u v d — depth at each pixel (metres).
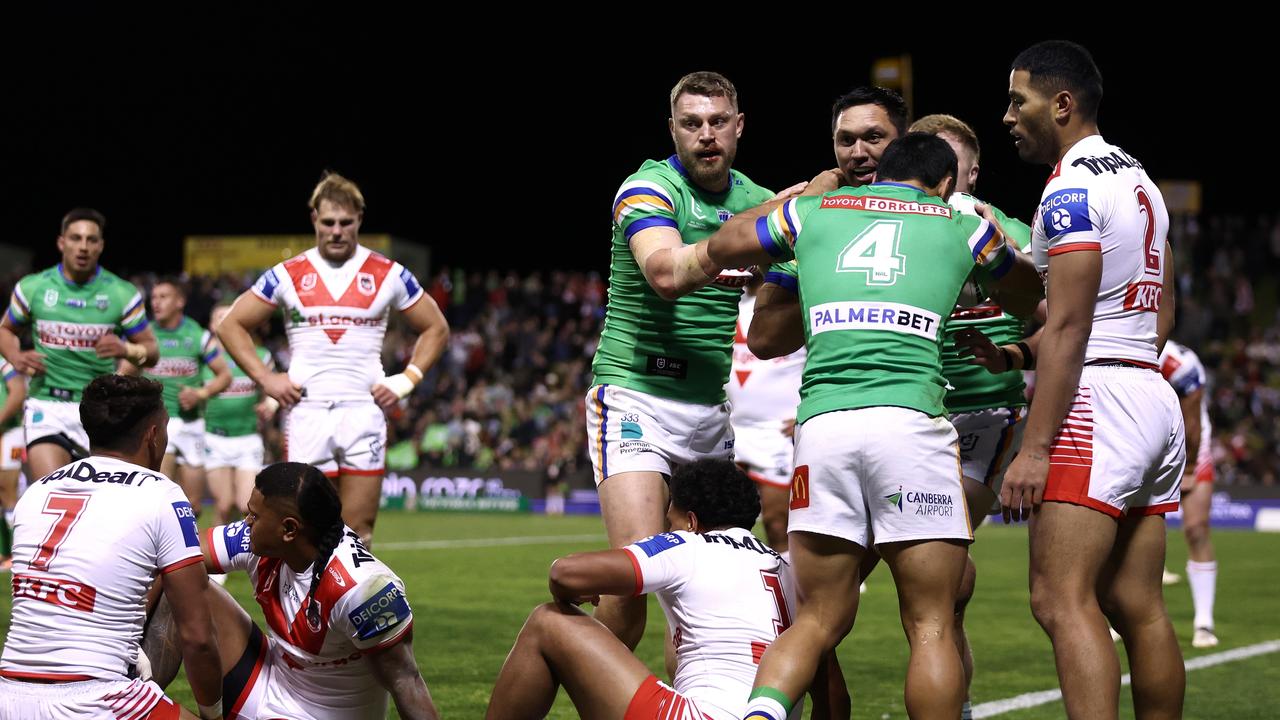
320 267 9.34
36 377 10.68
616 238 6.30
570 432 29.48
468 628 10.10
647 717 4.87
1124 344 5.31
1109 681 5.05
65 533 4.83
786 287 5.82
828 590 5.02
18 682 4.74
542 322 38.44
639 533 6.09
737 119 6.22
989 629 10.62
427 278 39.78
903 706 7.44
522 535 20.62
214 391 14.53
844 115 6.16
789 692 4.75
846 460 4.93
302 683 5.30
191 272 38.97
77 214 10.53
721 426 6.52
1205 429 10.09
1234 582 14.57
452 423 30.94
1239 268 36.84
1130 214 5.26
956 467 5.02
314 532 5.09
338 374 9.30
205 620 5.00
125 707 4.78
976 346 5.86
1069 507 5.20
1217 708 7.48
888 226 5.14
